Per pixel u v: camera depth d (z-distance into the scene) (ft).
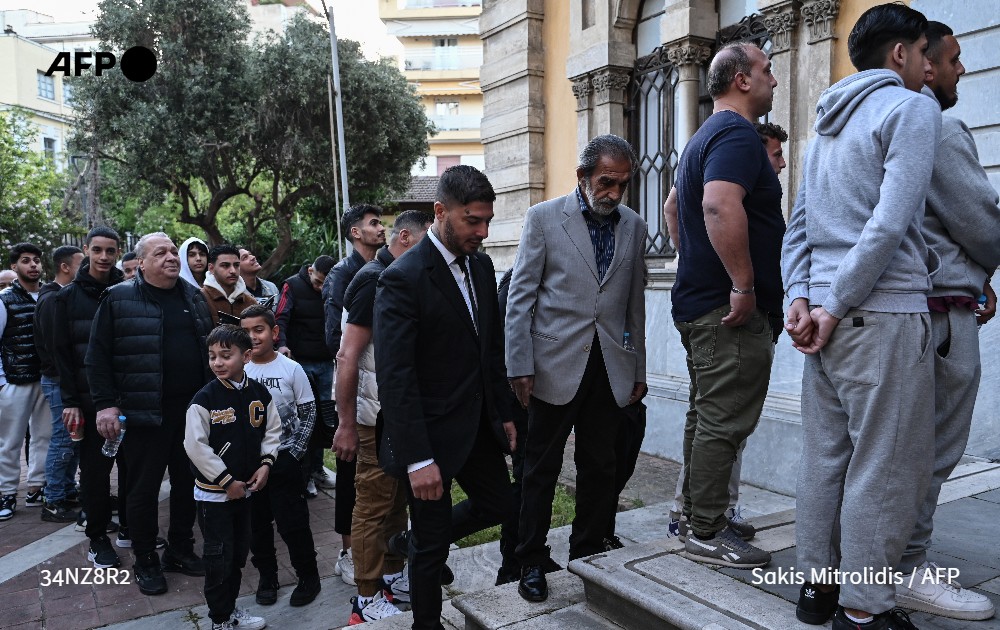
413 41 158.20
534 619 8.93
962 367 7.31
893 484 6.51
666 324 19.69
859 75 7.06
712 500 9.01
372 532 11.14
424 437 8.41
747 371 8.73
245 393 11.68
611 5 22.31
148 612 12.21
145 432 13.01
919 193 6.30
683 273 9.32
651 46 22.24
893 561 6.61
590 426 9.98
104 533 14.44
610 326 9.82
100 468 14.20
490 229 28.17
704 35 20.11
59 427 17.37
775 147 11.31
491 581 12.06
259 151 58.70
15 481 18.16
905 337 6.48
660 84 21.70
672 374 19.54
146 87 56.08
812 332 7.12
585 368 9.62
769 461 15.85
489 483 9.26
